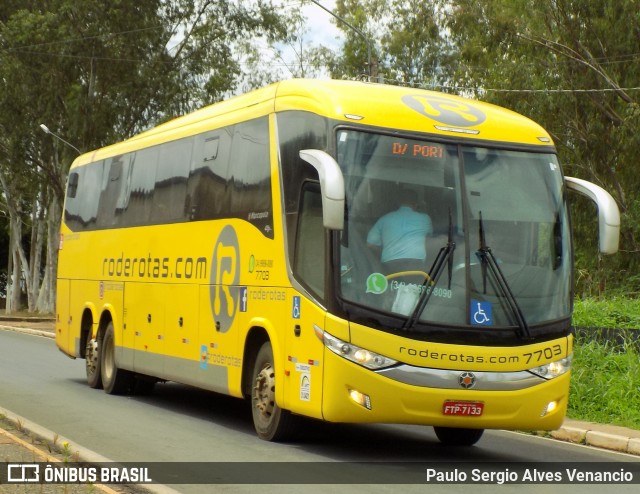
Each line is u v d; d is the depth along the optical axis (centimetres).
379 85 1175
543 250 1080
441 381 1013
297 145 1126
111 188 1792
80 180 1989
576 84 3522
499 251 1059
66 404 1523
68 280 1981
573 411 1450
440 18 4072
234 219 1277
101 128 4484
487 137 1105
